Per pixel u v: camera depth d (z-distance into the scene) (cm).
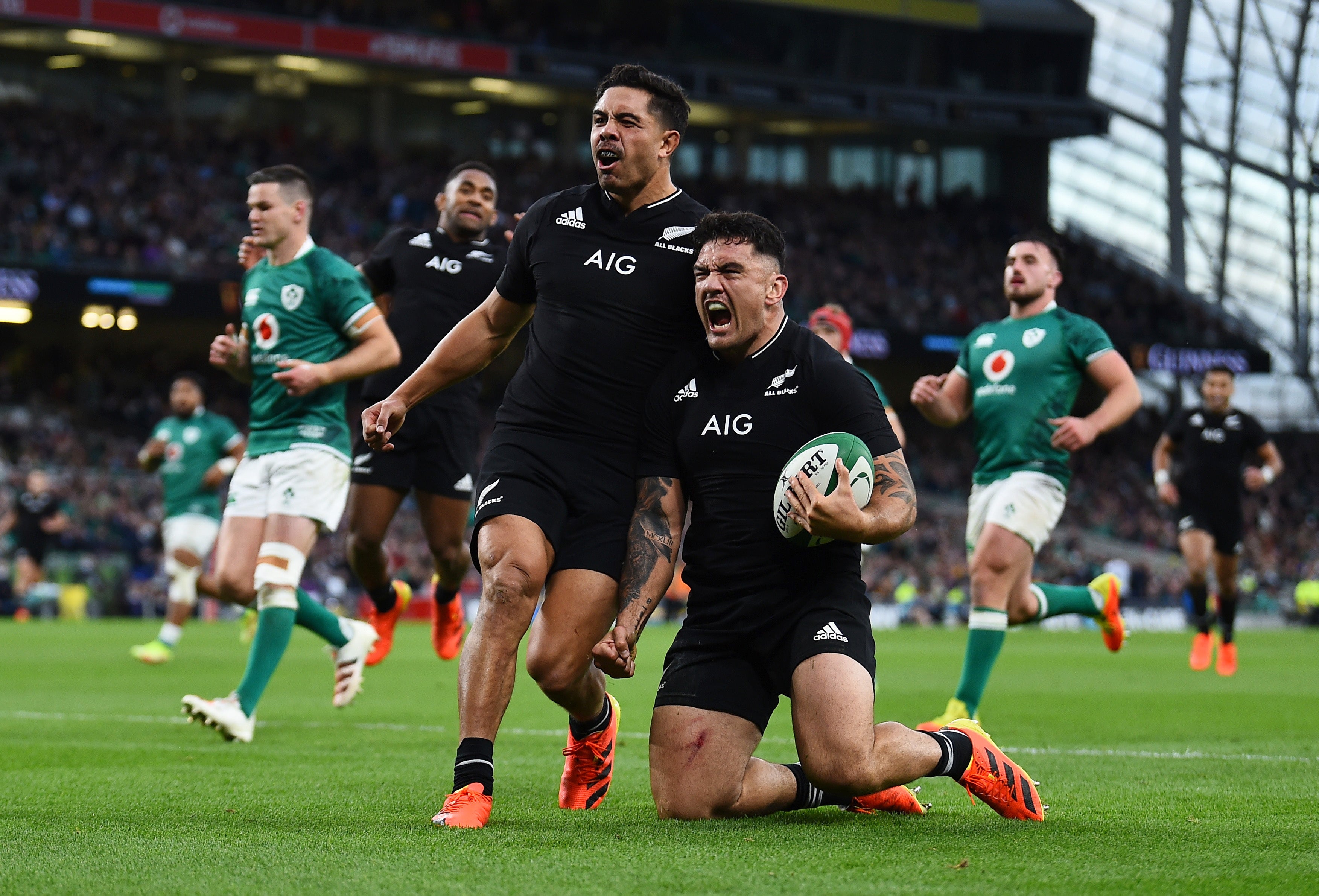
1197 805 1702
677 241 1638
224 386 13625
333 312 2492
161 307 11581
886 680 4394
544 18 14500
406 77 14600
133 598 9294
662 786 1534
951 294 15325
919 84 15825
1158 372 16050
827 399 1562
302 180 2531
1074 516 14538
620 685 4031
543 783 1916
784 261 1593
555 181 14900
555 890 1123
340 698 2788
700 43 15112
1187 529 4753
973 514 2769
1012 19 15700
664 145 1631
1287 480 16588
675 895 1107
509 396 1656
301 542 2472
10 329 13162
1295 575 13738
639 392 1628
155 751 2286
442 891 1120
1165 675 4684
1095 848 1350
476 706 1502
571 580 1582
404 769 2045
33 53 13475
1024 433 2698
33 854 1307
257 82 14500
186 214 12550
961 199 16400
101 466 11462
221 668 4500
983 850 1332
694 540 1606
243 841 1373
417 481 2945
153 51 13662
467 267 2900
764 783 1555
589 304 1623
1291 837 1425
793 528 1509
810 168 16738
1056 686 4138
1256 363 15412
